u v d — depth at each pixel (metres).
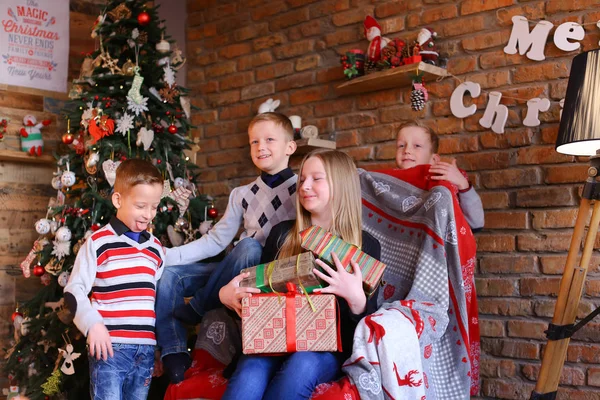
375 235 2.39
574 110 2.15
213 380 2.09
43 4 3.80
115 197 2.21
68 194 3.14
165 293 2.29
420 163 2.66
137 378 2.18
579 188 2.67
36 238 3.74
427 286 2.16
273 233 2.27
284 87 3.74
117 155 3.01
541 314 2.72
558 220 2.71
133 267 2.17
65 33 3.88
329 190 2.11
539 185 2.78
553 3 2.79
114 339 2.11
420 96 2.95
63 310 2.87
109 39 3.12
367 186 2.47
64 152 3.83
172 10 4.21
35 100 3.78
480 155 2.95
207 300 2.24
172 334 2.27
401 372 1.88
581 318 2.61
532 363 2.73
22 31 3.73
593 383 2.56
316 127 3.50
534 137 2.80
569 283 2.20
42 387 2.83
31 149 3.64
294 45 3.70
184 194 2.97
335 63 3.52
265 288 1.98
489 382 2.83
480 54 2.99
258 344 1.89
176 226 3.01
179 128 3.26
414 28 3.21
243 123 3.93
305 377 1.84
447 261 2.22
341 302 2.04
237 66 3.97
